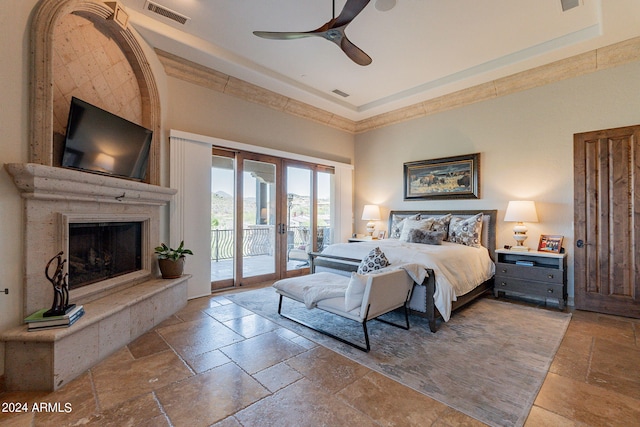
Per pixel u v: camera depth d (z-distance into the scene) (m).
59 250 2.30
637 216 3.30
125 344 2.59
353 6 2.11
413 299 3.09
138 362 2.30
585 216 3.63
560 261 3.63
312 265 4.18
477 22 3.18
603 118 3.63
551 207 4.02
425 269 2.99
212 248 4.39
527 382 2.05
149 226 3.44
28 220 2.11
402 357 2.41
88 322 2.15
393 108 5.59
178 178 3.88
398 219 5.59
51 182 2.14
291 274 5.37
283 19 3.20
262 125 4.94
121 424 1.62
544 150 4.09
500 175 4.49
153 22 3.24
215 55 3.74
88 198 2.55
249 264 4.80
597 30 3.24
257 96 4.77
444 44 3.62
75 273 2.59
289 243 5.36
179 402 1.82
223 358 2.38
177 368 2.21
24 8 2.13
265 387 1.98
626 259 3.36
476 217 4.43
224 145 4.35
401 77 4.54
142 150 3.29
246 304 3.80
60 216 2.31
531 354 2.46
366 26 3.25
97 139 2.68
